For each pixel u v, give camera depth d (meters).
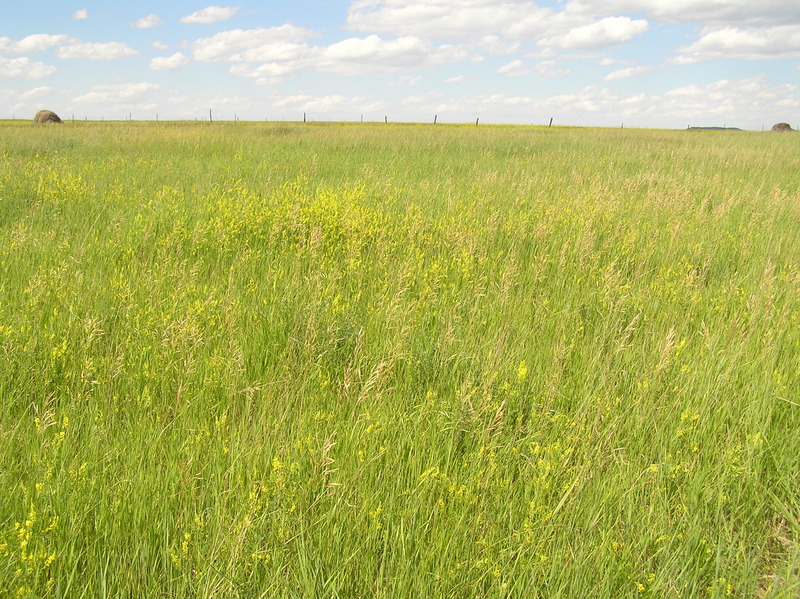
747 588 2.58
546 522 2.76
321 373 4.05
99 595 2.34
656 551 2.73
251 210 8.12
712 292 6.03
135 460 3.02
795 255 7.32
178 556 2.48
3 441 3.12
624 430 3.58
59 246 6.40
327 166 14.95
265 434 3.25
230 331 4.51
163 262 6.21
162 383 3.81
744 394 3.95
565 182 12.65
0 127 23.39
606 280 5.57
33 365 3.88
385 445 3.23
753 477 3.20
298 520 2.61
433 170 15.12
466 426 3.37
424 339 4.50
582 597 2.43
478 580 2.43
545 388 3.91
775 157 18.34
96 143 17.97
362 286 5.81
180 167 13.87
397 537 2.64
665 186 11.73
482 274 6.16
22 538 2.39
